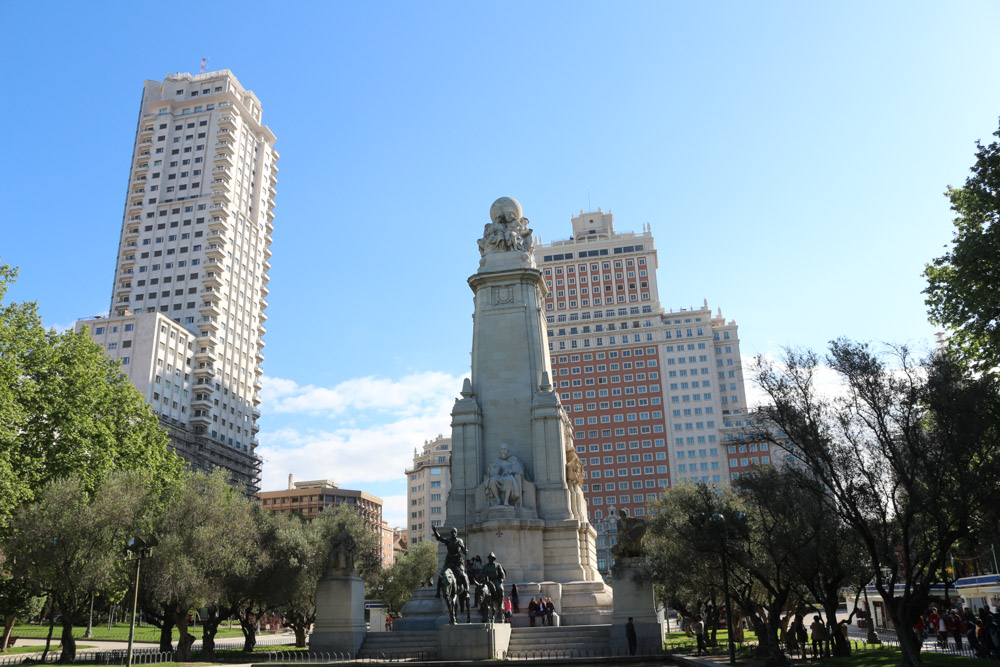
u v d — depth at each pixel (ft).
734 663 110.11
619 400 540.11
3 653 153.58
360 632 142.92
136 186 506.48
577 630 140.67
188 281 469.16
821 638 128.67
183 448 398.62
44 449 152.15
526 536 171.42
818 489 106.01
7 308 158.92
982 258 119.55
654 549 173.99
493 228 211.41
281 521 176.96
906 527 95.14
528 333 197.16
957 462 92.22
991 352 128.36
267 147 564.30
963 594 199.72
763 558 128.67
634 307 563.48
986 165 121.19
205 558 135.85
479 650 123.13
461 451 187.21
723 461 510.58
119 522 129.39
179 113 525.75
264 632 317.83
